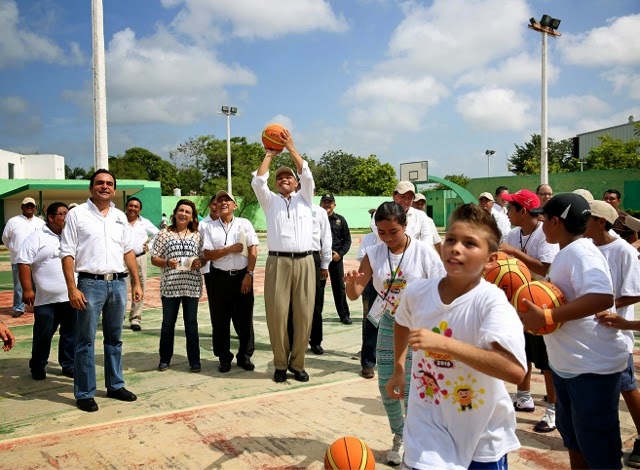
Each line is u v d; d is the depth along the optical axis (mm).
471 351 2256
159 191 36156
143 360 7043
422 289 2701
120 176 59656
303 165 6129
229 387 5934
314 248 7309
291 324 6816
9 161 41719
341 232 9117
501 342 2277
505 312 2387
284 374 6141
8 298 12398
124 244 5684
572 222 3260
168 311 6527
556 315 3008
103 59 10258
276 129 6133
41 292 6109
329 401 5430
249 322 6652
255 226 45531
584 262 3104
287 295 6051
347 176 70375
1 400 5543
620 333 3184
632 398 3951
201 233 6629
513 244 5117
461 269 2467
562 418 3328
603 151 45156
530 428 4734
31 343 7930
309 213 6164
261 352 7504
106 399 5570
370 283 6238
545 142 20547
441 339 2260
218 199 6582
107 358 5566
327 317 9867
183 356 7270
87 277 5270
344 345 7855
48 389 5902
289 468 4008
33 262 6098
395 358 2947
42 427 4816
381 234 4113
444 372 2518
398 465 4070
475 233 2457
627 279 3811
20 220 10016
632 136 51531
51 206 6246
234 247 6395
